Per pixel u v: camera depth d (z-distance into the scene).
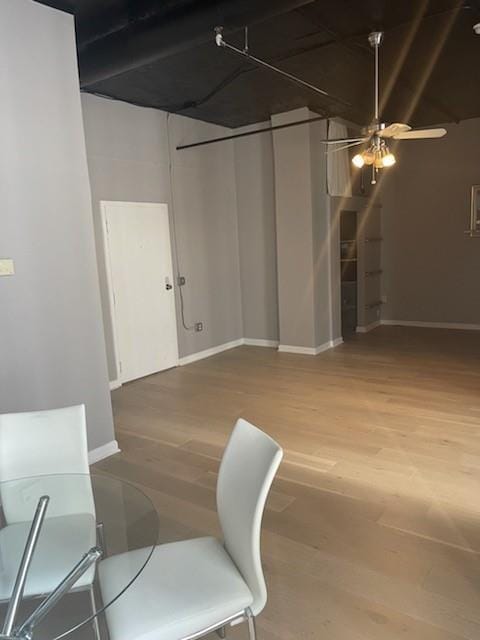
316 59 4.08
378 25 3.43
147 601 1.37
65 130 3.08
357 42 3.74
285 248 6.08
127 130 5.14
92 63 3.46
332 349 6.32
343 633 1.74
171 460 3.28
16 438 2.04
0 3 2.70
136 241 5.31
